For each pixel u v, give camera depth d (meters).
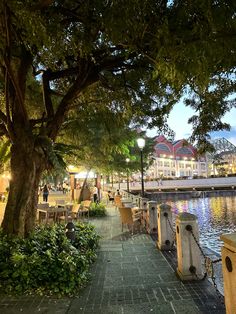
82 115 9.13
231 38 3.73
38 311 4.00
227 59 4.02
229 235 2.48
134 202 16.77
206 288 4.72
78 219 12.94
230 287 2.39
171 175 90.44
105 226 11.78
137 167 27.45
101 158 16.25
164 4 4.22
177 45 3.79
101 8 4.23
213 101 6.30
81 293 4.64
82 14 4.77
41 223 10.73
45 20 4.28
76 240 6.90
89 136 11.52
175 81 4.04
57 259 4.96
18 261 4.86
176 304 4.14
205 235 14.80
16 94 6.25
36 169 6.58
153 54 4.84
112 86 7.97
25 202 6.22
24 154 6.29
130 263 6.31
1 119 6.62
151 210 9.94
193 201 45.25
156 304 4.16
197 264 5.14
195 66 3.70
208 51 3.67
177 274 5.37
